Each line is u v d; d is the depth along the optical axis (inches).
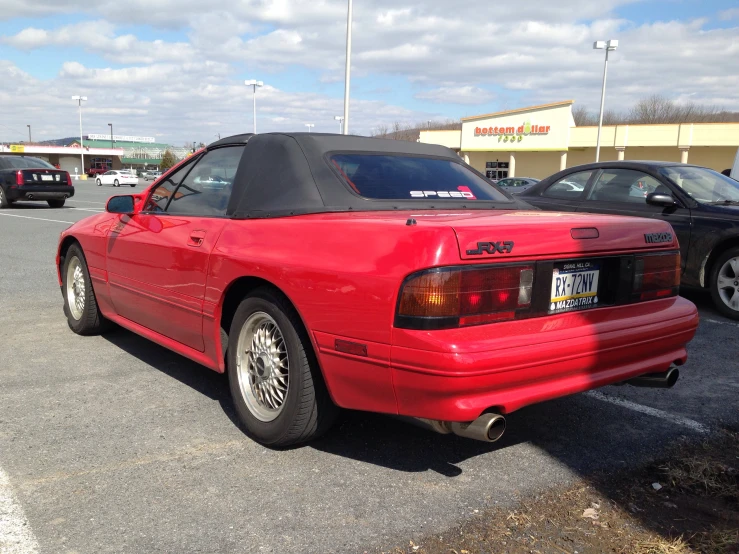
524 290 103.3
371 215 117.4
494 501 106.3
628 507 105.4
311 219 116.5
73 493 105.6
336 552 91.1
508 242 101.0
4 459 116.6
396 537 95.1
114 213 169.2
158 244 149.7
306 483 110.9
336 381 108.1
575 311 112.0
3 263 340.2
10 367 169.0
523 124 1742.1
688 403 154.6
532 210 145.6
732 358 191.6
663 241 125.6
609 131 1626.5
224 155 147.7
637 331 114.3
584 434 135.1
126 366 171.6
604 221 117.3
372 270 100.0
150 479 110.8
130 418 136.9
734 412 149.0
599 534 97.4
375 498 106.3
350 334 102.9
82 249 190.4
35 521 97.3
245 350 128.7
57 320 220.1
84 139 4904.0
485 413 98.3
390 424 137.4
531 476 115.6
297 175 129.6
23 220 584.7
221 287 128.3
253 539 93.9
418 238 96.7
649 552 93.0
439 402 95.8
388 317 97.6
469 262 97.1
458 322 96.4
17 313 229.1
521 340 99.5
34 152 3408.0
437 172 147.7
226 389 156.0
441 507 104.0
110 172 2044.8
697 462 121.5
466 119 1818.4
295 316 115.2
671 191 257.6
